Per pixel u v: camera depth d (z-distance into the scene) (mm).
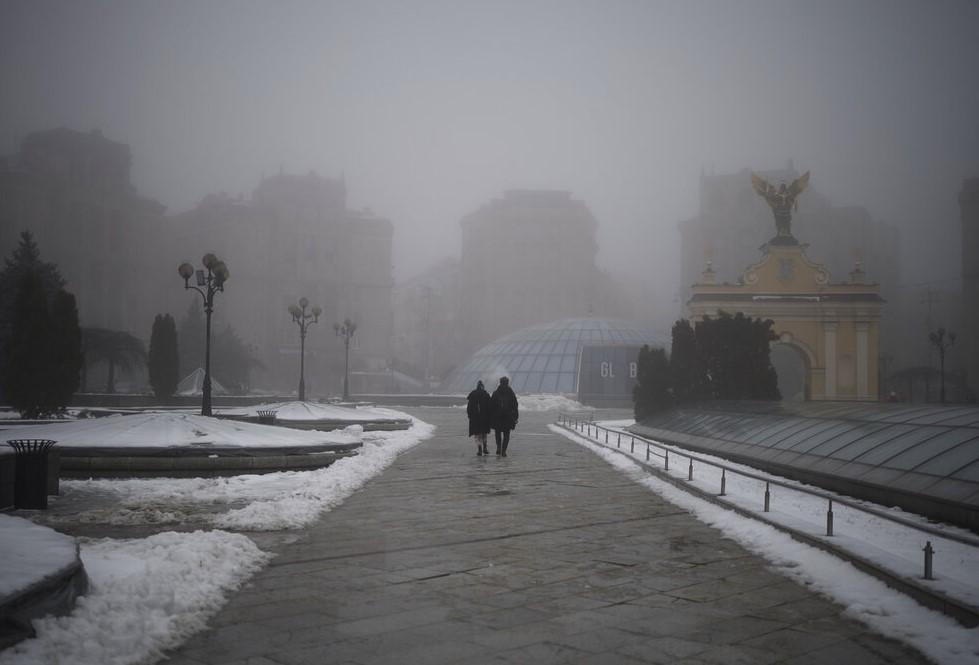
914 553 9281
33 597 5703
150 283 143125
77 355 32188
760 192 54688
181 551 8477
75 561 6551
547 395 73375
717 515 12227
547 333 93562
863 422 18344
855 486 14750
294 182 153250
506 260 178750
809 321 53125
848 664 5902
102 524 11477
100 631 5859
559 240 179000
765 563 9258
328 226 148375
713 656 6059
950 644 6195
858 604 7262
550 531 11281
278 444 18844
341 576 8531
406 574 8641
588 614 7168
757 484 16031
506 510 13195
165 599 6824
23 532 7660
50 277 64062
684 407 32375
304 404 35594
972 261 137875
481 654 6086
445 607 7363
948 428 15227
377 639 6434
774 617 7094
